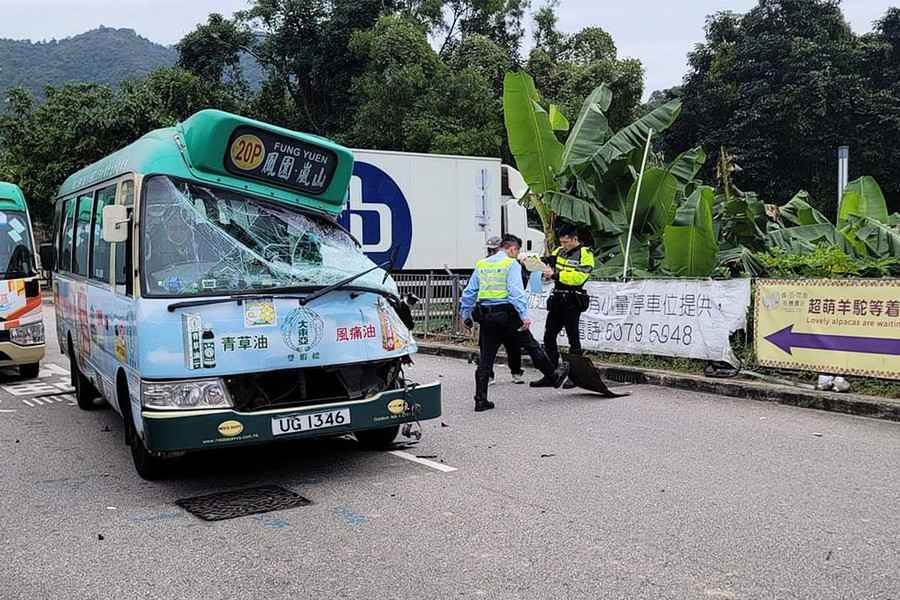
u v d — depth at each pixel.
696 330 10.21
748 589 4.07
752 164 34.59
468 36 35.75
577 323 10.05
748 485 5.86
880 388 8.55
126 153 7.10
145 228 6.04
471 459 6.80
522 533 4.97
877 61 37.09
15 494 6.11
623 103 33.69
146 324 5.70
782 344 9.25
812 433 7.48
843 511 5.25
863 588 4.05
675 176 14.55
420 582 4.27
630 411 8.66
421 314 15.74
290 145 6.49
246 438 5.73
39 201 31.17
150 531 5.20
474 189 20.09
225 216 6.31
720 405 8.91
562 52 37.50
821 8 36.69
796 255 11.27
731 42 38.03
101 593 4.24
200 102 33.91
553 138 13.93
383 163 18.70
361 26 34.66
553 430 7.81
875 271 9.98
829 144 34.34
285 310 5.99
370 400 6.20
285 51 36.06
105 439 7.98
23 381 11.82
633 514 5.27
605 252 13.87
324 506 5.63
